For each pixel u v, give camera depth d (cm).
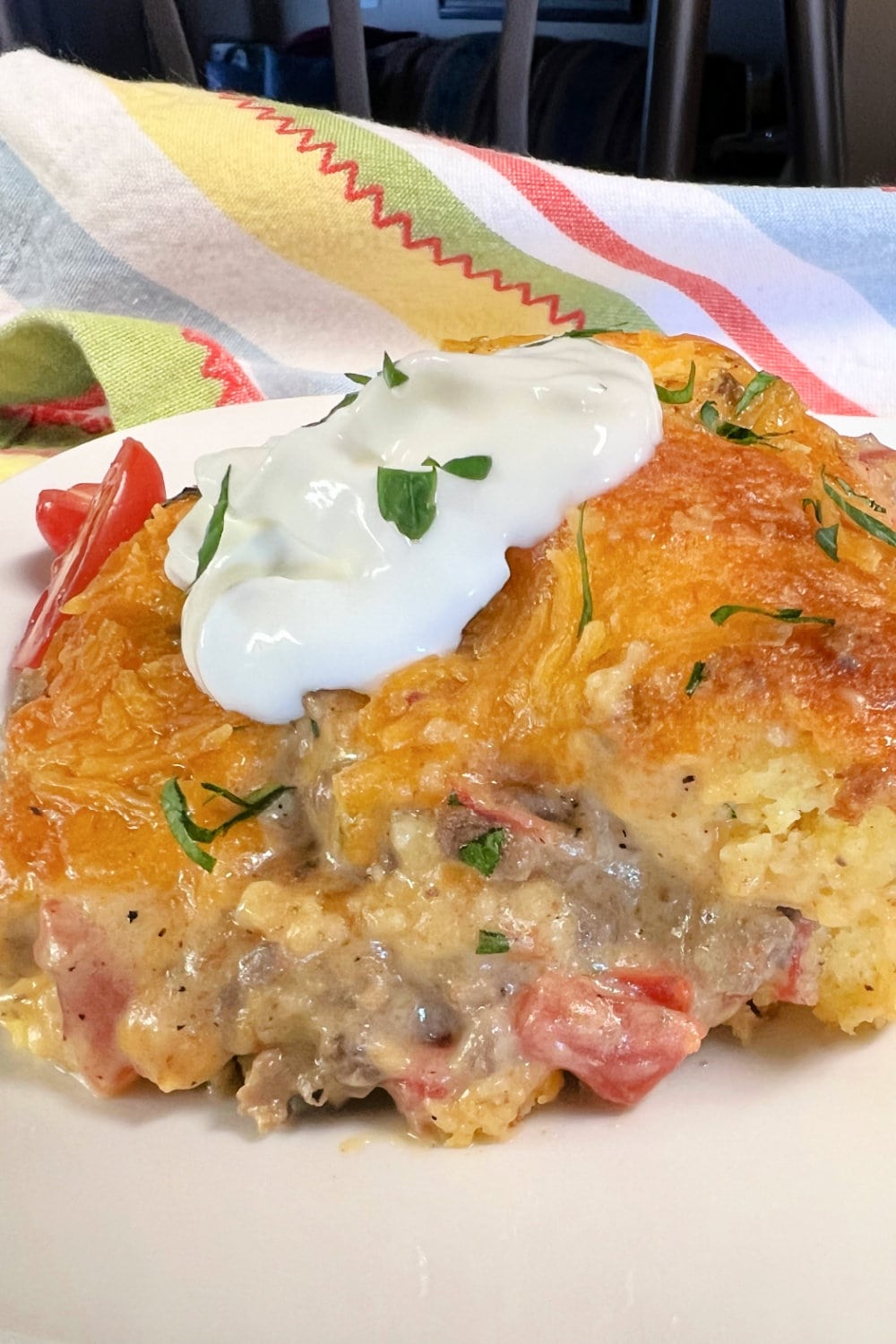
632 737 15
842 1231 13
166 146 34
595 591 15
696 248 33
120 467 21
